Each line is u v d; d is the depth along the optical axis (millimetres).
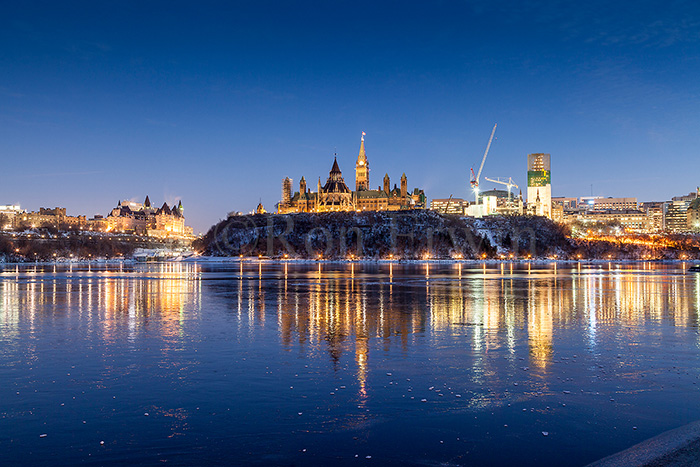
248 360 25203
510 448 15109
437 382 21344
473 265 180250
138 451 14781
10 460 14180
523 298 56156
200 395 19641
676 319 39500
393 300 53875
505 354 26484
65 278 97250
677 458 14344
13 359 25422
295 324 36812
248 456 14539
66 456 14461
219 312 43688
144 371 23078
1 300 54188
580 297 57438
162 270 137750
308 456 14555
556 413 17859
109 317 40719
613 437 15859
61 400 19062
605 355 26266
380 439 15719
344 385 20922
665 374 22609
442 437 15883
